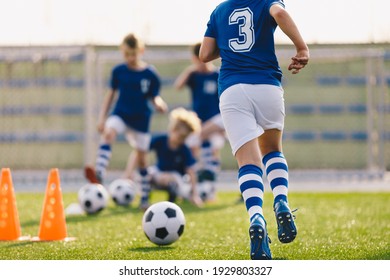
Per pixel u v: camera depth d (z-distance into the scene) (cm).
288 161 4875
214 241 1722
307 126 4878
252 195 1288
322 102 4866
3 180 1795
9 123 4859
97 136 4406
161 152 2948
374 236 1767
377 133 4553
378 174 4506
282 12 1291
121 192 2806
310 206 2702
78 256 1505
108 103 2942
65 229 1789
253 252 1242
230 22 1369
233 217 2328
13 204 1798
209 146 3262
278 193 1334
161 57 4419
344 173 4662
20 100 4850
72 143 4838
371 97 4497
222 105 1330
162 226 1619
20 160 4866
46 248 1616
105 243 1695
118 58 4403
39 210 2605
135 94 2912
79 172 4703
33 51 4425
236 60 1339
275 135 1372
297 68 1297
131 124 2912
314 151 4875
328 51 4444
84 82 4772
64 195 3338
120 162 4809
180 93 4859
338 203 2839
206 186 2992
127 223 2152
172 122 2923
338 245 1605
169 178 2912
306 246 1593
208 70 3322
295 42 1288
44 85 4834
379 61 4419
